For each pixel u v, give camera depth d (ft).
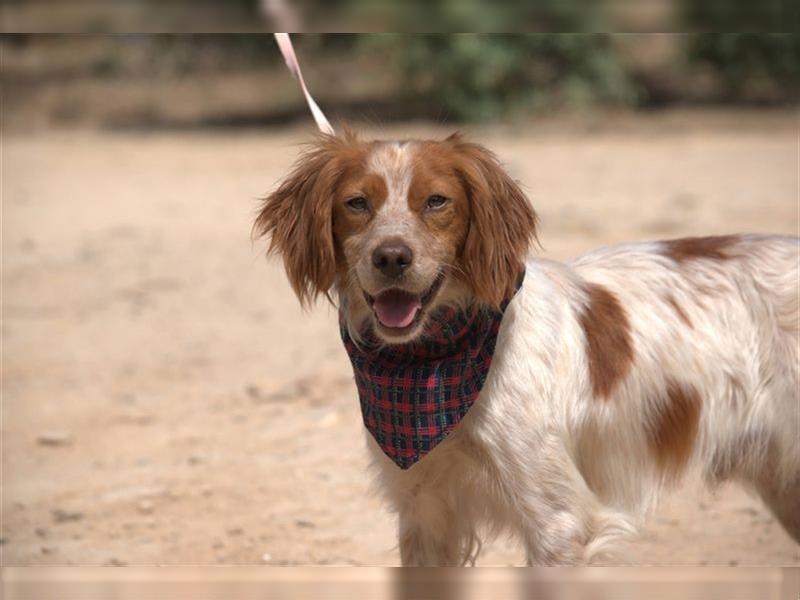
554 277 21.79
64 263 55.72
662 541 26.30
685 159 75.72
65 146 91.71
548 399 20.54
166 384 37.91
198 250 57.72
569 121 93.76
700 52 97.50
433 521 21.75
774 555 25.34
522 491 20.40
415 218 19.76
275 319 45.57
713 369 22.12
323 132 21.75
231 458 31.60
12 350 42.14
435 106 96.99
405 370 20.62
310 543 26.37
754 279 22.56
